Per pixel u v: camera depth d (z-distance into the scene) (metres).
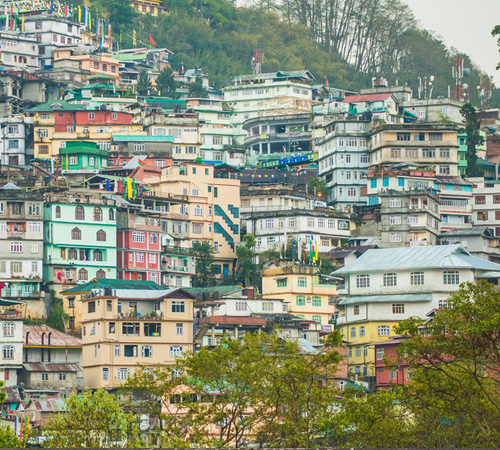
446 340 135.25
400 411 151.62
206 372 162.50
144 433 177.88
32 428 186.88
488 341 132.50
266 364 159.50
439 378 140.50
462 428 143.75
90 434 163.62
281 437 153.62
